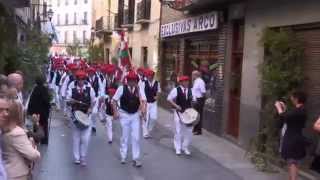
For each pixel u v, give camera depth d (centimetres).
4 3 2005
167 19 2548
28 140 612
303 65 1262
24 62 2347
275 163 1267
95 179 1112
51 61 4084
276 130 1275
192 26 2092
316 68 1210
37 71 2502
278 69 1277
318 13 1183
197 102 1755
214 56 1914
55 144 1503
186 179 1140
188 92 1420
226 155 1428
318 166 1123
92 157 1352
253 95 1488
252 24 1516
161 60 2680
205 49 2023
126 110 1258
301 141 1002
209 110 1877
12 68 2106
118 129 1855
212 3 1748
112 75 1944
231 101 1728
